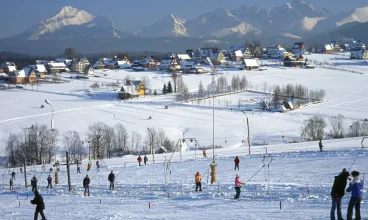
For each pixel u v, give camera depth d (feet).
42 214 124.98
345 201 127.24
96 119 593.42
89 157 417.28
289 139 473.26
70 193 201.16
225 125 556.92
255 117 606.96
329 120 566.36
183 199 156.46
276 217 113.19
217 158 295.28
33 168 367.25
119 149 454.40
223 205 138.41
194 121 583.17
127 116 613.93
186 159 313.32
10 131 526.16
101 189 205.36
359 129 494.18
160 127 542.16
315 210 119.03
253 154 301.22
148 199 163.43
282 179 192.03
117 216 129.90
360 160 230.48
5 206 168.86
